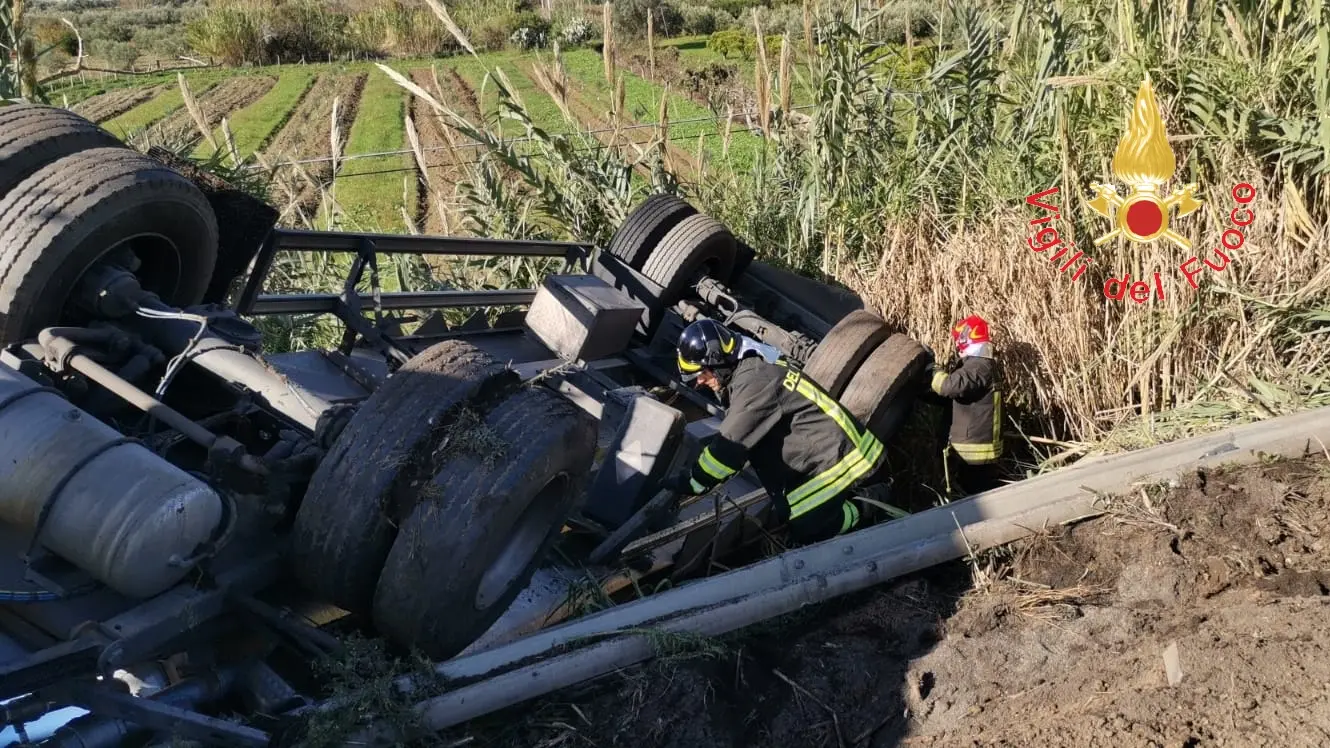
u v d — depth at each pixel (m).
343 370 4.68
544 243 6.20
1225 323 5.66
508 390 3.47
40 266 3.56
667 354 6.15
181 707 3.13
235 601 3.25
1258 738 2.88
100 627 2.91
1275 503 4.21
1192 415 5.30
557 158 8.46
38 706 2.82
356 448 3.19
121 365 3.71
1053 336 5.89
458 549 3.17
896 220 7.52
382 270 8.24
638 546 4.25
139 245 4.06
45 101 6.24
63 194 3.62
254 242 4.73
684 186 8.75
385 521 3.16
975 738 3.19
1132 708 3.08
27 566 3.04
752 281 7.02
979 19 8.03
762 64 8.32
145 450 3.08
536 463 3.30
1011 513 4.41
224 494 3.18
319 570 3.22
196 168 4.72
